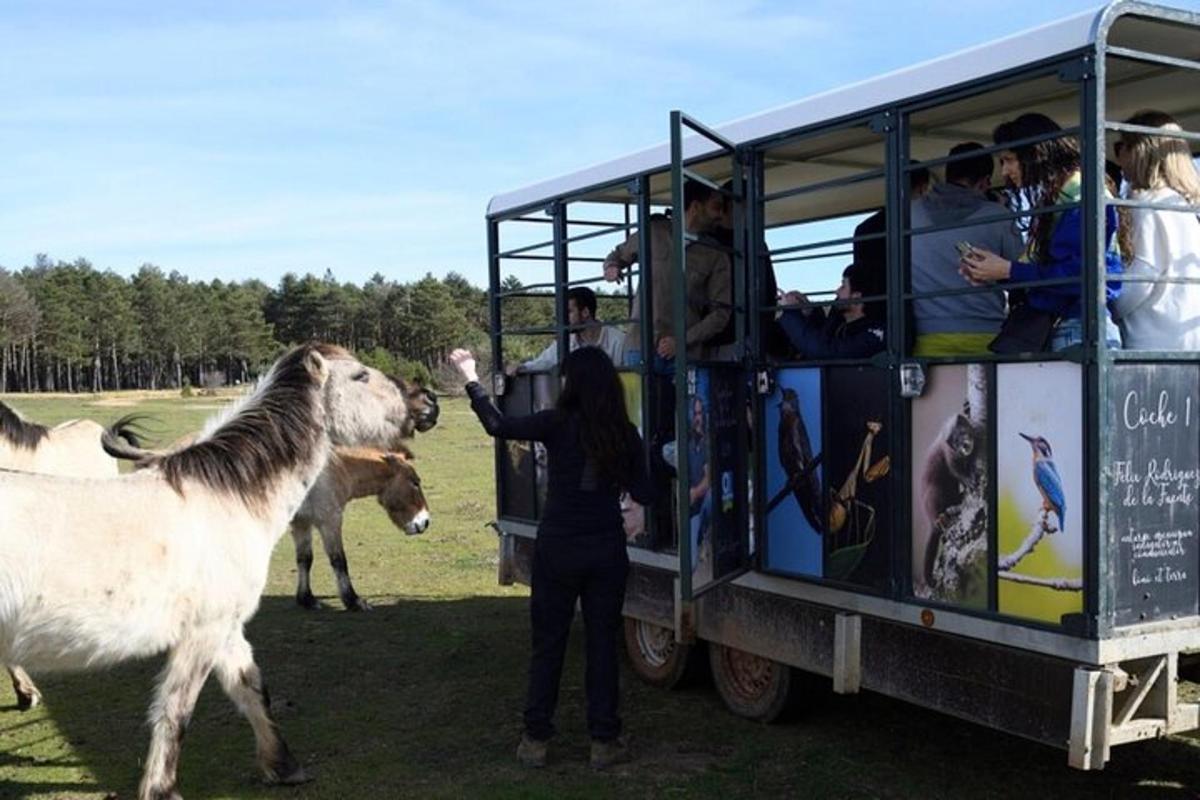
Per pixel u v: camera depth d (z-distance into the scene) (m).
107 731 5.75
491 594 9.35
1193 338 4.07
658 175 6.21
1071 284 3.84
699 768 5.04
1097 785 4.74
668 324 5.99
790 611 5.14
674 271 4.54
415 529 9.71
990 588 4.07
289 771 4.91
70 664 4.26
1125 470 3.73
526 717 5.11
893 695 4.55
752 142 5.23
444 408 39.59
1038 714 3.92
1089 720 3.67
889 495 4.53
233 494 4.64
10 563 3.95
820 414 4.91
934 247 4.53
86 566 4.11
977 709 4.17
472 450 23.61
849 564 4.76
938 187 4.66
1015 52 3.92
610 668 5.05
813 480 4.96
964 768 4.97
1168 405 3.83
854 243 5.30
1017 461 3.96
